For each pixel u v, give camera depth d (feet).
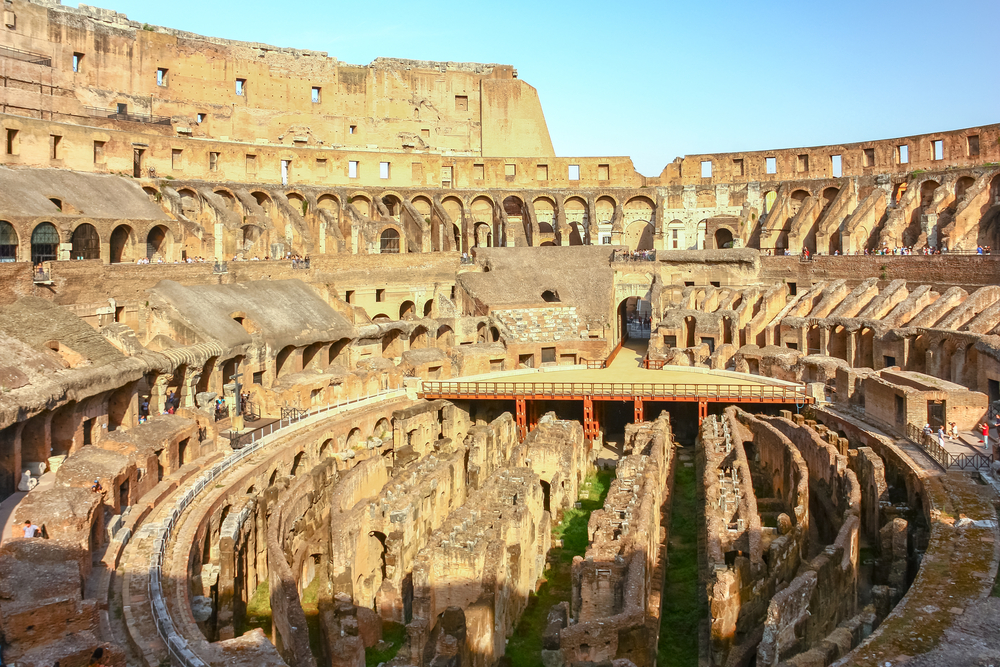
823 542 144.25
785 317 256.73
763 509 155.43
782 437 170.19
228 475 142.72
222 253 259.60
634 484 137.80
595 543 111.75
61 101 251.39
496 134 362.53
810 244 311.47
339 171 315.99
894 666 77.71
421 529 137.28
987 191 262.26
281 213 283.18
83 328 160.25
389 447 203.51
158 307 194.70
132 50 288.51
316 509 151.64
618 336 312.50
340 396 213.66
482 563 107.86
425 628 100.63
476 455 179.32
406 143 351.46
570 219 350.84
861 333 235.40
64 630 78.59
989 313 196.75
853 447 178.09
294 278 256.93
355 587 120.06
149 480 129.29
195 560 114.21
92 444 144.87
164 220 237.86
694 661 103.71
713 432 185.68
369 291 283.59
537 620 120.98
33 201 203.21
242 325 215.31
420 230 309.01
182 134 298.35
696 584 126.21
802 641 96.02
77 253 213.46
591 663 85.61
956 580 95.30
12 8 250.78
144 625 86.28
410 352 242.17
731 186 333.21
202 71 307.99
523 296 293.43
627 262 309.01
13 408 119.75
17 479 124.26
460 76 361.92
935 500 122.62
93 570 98.78
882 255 261.85
